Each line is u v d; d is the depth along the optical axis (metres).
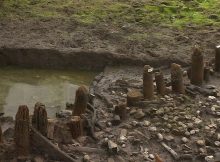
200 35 12.71
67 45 12.12
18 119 8.45
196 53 10.47
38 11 13.76
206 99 10.13
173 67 10.20
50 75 11.70
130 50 11.99
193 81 10.62
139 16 13.60
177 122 9.40
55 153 8.57
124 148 8.92
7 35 12.49
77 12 13.73
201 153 8.77
